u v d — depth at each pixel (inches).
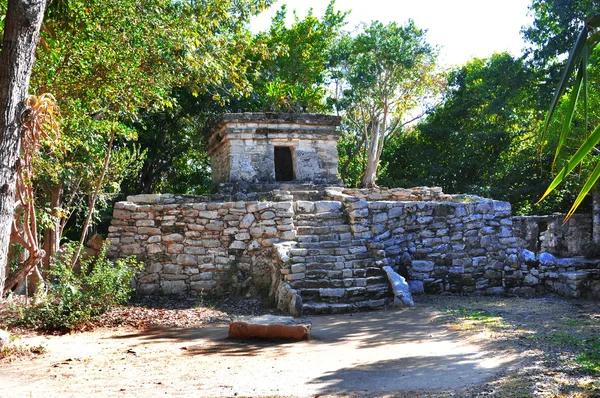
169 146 907.4
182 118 887.1
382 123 1053.8
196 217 468.8
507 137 926.4
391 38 941.8
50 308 336.2
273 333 301.1
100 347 286.0
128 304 410.6
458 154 986.1
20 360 255.3
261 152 604.4
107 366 241.6
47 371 233.0
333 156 630.5
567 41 755.4
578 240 617.6
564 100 496.1
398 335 300.4
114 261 452.1
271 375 220.1
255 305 418.9
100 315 360.2
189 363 245.6
